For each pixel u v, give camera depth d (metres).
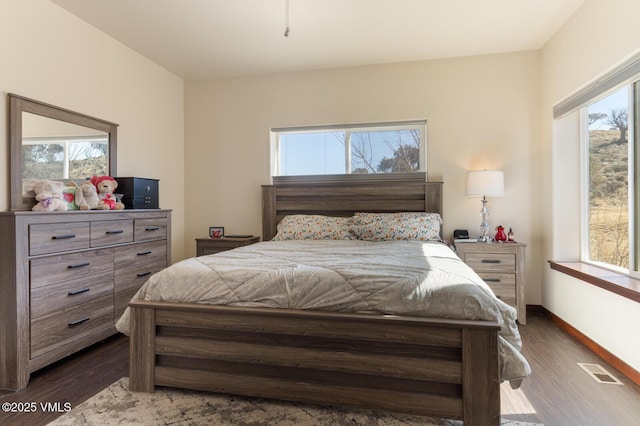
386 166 3.84
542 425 1.61
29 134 2.42
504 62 3.49
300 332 1.72
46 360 2.13
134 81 3.42
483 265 3.16
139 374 1.91
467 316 1.58
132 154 3.39
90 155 2.91
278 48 3.37
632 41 2.09
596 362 2.29
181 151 4.17
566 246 3.10
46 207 2.30
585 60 2.60
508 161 3.49
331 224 3.48
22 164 2.36
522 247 3.10
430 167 3.64
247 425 1.61
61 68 2.66
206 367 1.85
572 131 3.08
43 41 2.52
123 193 3.03
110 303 2.63
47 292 2.14
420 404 1.60
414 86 3.67
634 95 2.25
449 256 2.26
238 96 4.09
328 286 1.73
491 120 3.52
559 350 2.49
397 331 1.62
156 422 1.64
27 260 2.02
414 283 1.67
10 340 1.97
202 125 4.18
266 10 2.70
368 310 1.68
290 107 3.96
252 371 1.80
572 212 3.09
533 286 3.45
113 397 1.86
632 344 2.06
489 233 3.53
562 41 2.96
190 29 3.00
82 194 2.55
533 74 3.44
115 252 2.68
